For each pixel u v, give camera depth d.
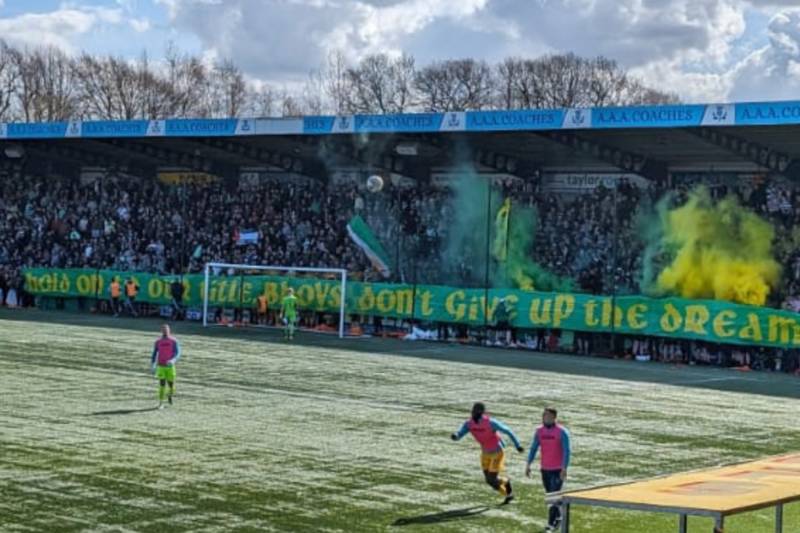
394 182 57.59
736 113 40.25
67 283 55.75
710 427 26.64
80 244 58.69
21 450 21.61
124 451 21.81
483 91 98.56
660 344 42.19
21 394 28.86
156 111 101.19
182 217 58.06
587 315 43.38
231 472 20.20
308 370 35.31
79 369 34.03
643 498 11.03
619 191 49.28
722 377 37.16
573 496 11.15
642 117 42.34
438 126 47.00
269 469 20.56
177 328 48.16
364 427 25.38
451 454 22.45
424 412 27.73
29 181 64.00
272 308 50.22
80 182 66.25
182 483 19.23
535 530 16.92
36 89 97.56
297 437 23.88
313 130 49.78
